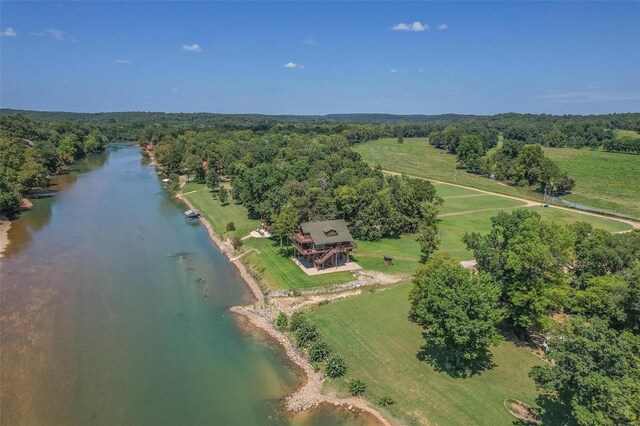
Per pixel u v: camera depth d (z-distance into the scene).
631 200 125.75
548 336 45.81
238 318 57.19
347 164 134.75
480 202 120.50
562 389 31.52
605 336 31.20
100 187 145.12
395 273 69.75
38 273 71.69
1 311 58.25
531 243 45.44
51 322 55.62
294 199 82.25
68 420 38.44
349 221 92.12
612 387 27.62
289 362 47.06
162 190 142.12
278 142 197.12
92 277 70.38
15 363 46.56
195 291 65.56
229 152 165.25
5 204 104.62
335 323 53.53
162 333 53.34
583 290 50.12
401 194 91.38
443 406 38.50
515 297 46.19
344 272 69.38
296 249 77.25
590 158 188.00
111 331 53.69
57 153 172.12
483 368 43.75
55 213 110.50
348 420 37.91
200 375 44.97
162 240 90.31
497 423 36.09
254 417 38.75
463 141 187.75
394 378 42.69
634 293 40.91
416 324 52.56
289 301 61.19
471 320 39.16
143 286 67.19
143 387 43.06
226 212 108.69
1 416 38.62
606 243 53.28
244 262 76.75
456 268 43.50
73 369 45.81
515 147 176.75
